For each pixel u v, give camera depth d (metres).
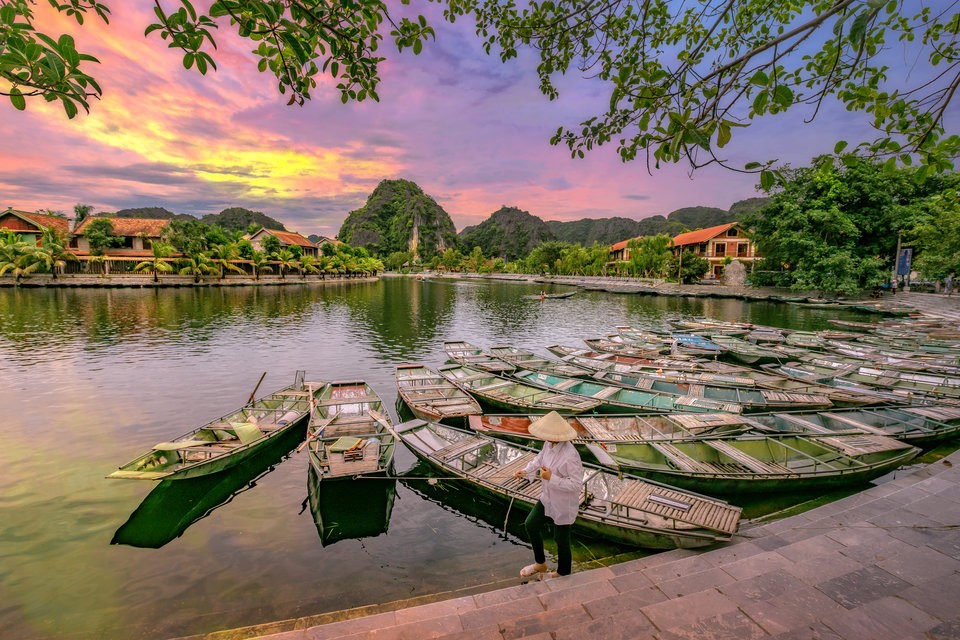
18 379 15.65
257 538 7.10
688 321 30.12
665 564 4.80
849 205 43.00
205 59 2.56
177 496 8.16
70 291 46.72
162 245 54.00
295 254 74.75
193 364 18.14
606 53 4.00
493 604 4.08
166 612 5.55
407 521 7.64
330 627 3.85
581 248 93.38
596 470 7.80
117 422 11.79
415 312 37.66
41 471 9.11
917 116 2.73
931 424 10.16
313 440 9.23
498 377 15.04
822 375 15.41
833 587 4.11
